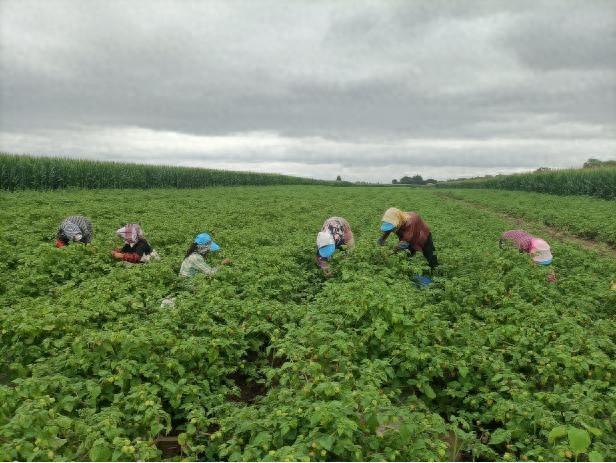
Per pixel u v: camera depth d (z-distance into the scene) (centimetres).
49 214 1706
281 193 4191
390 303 677
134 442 453
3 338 666
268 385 626
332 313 732
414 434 454
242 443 463
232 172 6706
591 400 512
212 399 558
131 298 777
